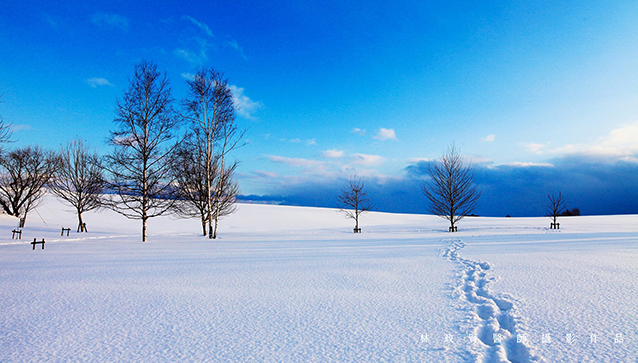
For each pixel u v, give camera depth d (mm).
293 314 4527
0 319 4371
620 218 43500
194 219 42625
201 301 5191
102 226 31875
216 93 21125
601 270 7105
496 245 13016
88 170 23016
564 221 39844
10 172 26703
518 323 4035
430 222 46625
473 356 3174
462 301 5086
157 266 8578
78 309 4797
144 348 3443
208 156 20797
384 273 7395
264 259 9828
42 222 28141
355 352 3311
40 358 3223
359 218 50469
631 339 3486
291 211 53062
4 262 9352
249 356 3232
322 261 9297
